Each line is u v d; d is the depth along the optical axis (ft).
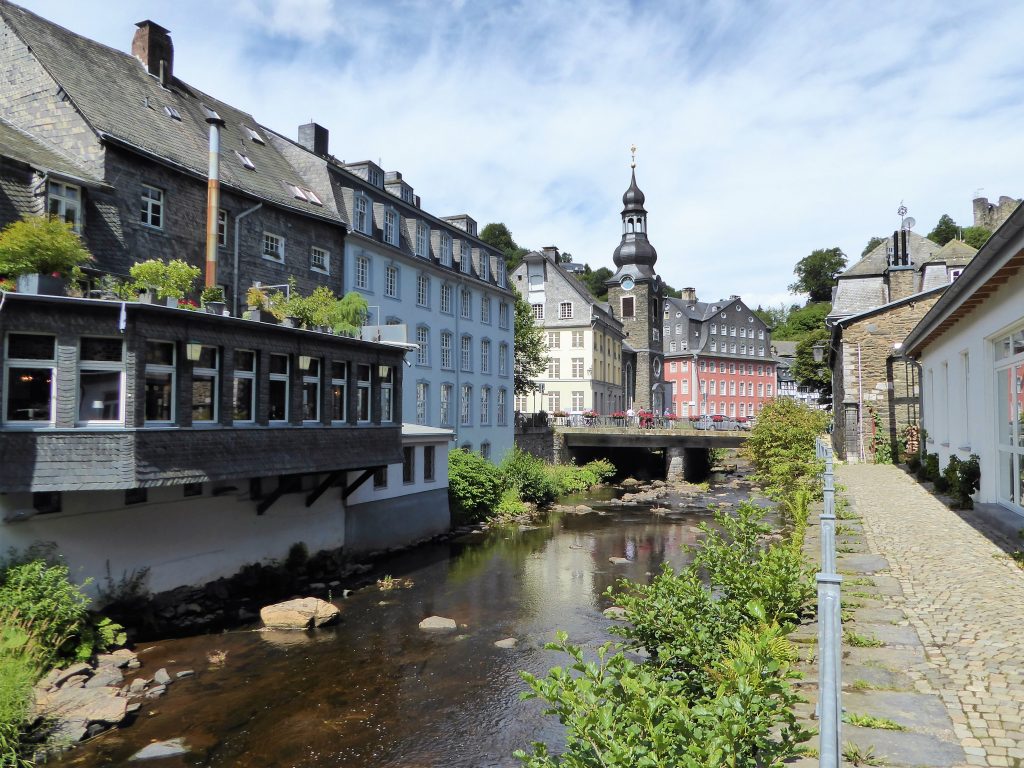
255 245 78.43
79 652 39.86
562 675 15.55
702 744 13.50
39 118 64.13
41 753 30.09
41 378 40.83
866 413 96.02
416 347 70.54
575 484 138.51
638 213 258.37
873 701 18.16
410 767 29.07
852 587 29.12
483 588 59.57
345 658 42.22
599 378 213.46
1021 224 27.66
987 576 29.91
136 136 66.54
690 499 125.18
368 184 101.65
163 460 43.86
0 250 43.09
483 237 335.06
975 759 15.10
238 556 56.13
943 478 56.90
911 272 117.80
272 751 30.58
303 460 55.72
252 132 93.04
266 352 52.49
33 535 41.96
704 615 23.00
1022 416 39.34
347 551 68.44
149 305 42.52
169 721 33.55
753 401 329.11
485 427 132.16
